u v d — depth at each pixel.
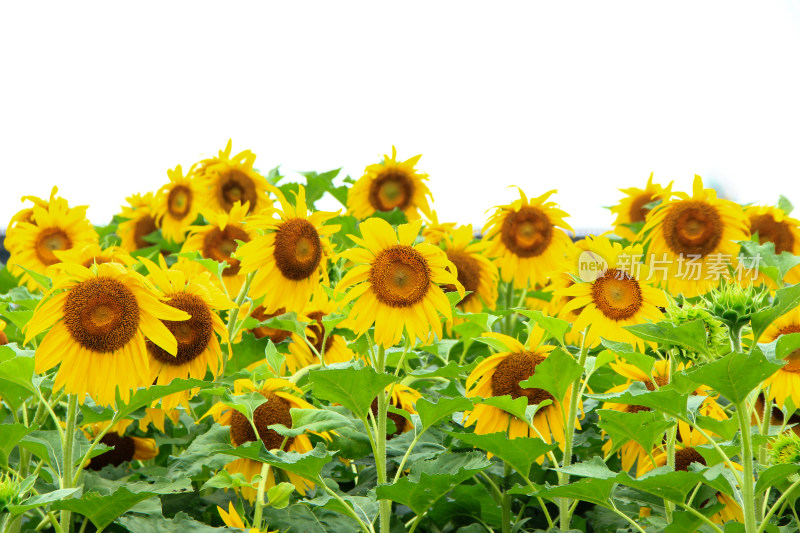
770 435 4.01
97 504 3.84
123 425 4.20
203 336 3.99
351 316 3.98
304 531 4.02
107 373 3.86
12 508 3.71
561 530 3.97
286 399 4.09
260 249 4.19
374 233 3.97
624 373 4.04
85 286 3.86
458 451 4.21
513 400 3.97
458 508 4.16
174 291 3.99
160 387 3.87
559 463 4.20
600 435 4.24
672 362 3.93
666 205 4.48
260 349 4.38
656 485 3.78
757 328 3.72
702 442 4.04
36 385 3.98
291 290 4.21
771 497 4.10
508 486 4.17
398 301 3.96
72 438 3.89
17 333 4.25
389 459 4.14
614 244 4.07
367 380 3.87
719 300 3.76
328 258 4.36
